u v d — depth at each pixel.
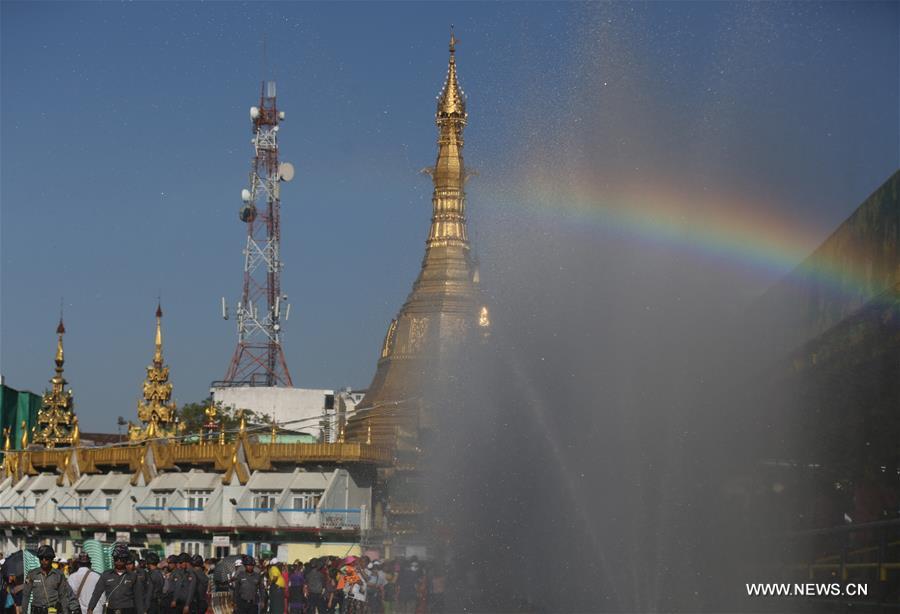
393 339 101.94
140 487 101.06
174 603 42.28
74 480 109.31
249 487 93.75
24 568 42.47
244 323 143.75
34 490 114.56
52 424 123.44
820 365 37.78
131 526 97.06
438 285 103.00
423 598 65.00
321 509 89.50
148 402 110.88
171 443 103.38
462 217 107.81
